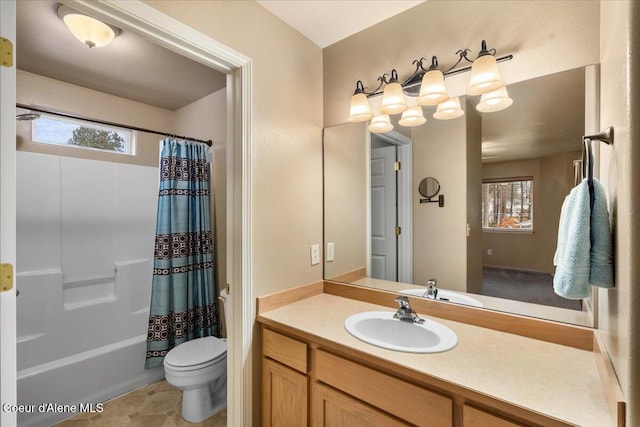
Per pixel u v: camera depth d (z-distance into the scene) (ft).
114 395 6.95
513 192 4.30
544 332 3.89
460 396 2.91
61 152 7.87
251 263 4.75
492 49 4.38
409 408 3.22
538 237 4.12
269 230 5.06
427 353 3.49
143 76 7.59
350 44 5.88
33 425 5.80
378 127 5.58
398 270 5.42
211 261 8.55
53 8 4.93
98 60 6.75
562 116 3.86
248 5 4.78
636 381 1.88
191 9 4.02
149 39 3.81
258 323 4.85
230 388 4.78
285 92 5.39
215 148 8.69
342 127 6.00
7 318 2.67
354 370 3.67
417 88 5.05
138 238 8.80
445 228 4.96
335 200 6.08
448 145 4.90
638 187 1.87
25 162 7.05
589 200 2.54
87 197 7.92
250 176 4.74
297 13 5.19
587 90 3.68
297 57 5.66
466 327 4.36
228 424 4.82
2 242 2.65
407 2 4.99
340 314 4.85
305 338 4.18
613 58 2.59
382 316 4.71
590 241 2.52
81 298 7.70
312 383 4.15
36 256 7.08
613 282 2.43
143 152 9.34
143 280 8.66
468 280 4.71
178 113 9.93
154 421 6.05
